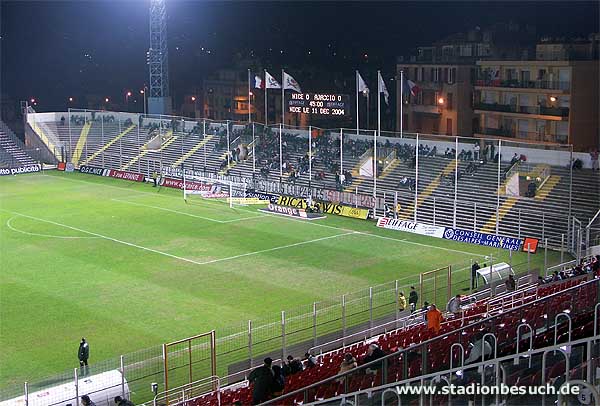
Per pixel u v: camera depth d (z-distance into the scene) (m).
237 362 48.97
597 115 124.19
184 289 67.88
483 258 77.44
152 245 82.94
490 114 135.25
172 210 100.50
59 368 51.75
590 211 84.06
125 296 66.06
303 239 85.38
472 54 142.38
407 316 57.31
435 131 143.50
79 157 134.12
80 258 78.00
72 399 41.81
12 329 58.72
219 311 62.09
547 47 131.12
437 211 92.25
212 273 72.62
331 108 133.00
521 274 67.94
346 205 97.25
